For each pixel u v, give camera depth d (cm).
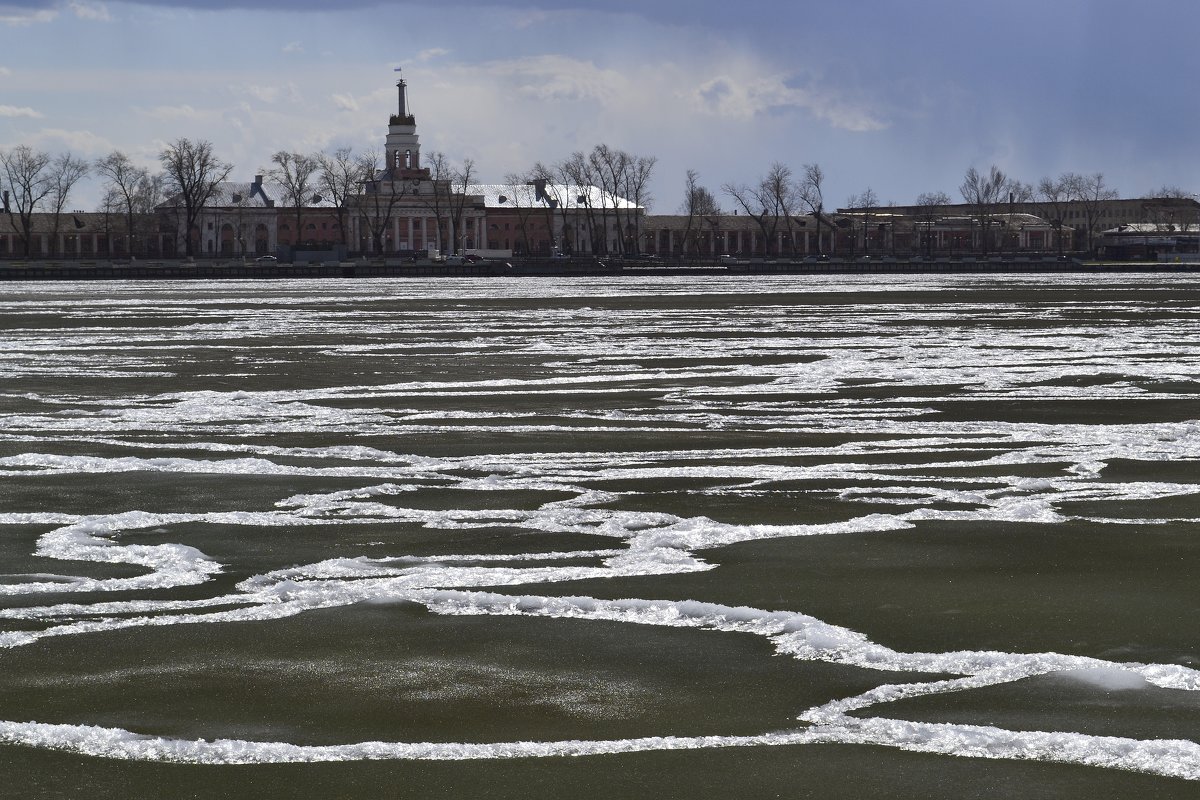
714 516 2181
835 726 1245
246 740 1222
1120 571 1800
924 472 2606
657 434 3197
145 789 1120
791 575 1786
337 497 2362
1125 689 1335
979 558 1877
